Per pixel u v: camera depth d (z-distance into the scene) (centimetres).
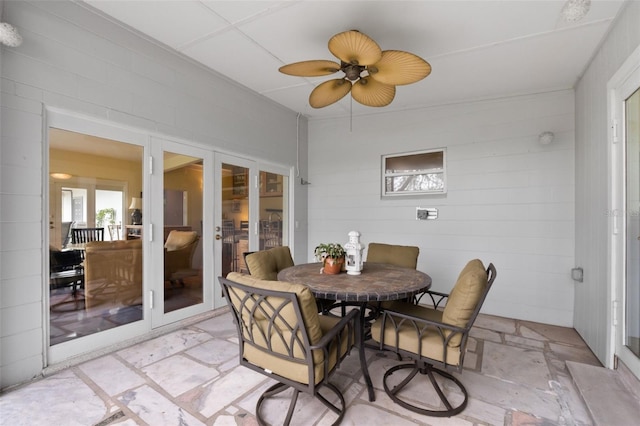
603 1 197
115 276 257
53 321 220
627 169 208
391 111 422
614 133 218
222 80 345
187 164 312
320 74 222
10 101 194
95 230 243
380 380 209
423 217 397
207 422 165
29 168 203
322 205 482
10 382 195
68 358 225
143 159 273
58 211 221
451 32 238
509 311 346
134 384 199
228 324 306
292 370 151
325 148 480
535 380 210
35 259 207
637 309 198
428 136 398
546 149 331
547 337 287
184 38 260
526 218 339
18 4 196
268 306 147
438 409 177
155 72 278
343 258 243
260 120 400
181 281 310
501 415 172
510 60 278
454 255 378
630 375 192
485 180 361
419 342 175
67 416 168
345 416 171
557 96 327
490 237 358
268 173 423
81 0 216
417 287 195
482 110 364
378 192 434
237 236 373
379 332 191
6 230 194
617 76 210
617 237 214
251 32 248
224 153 354
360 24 232
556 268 324
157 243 287
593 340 253
